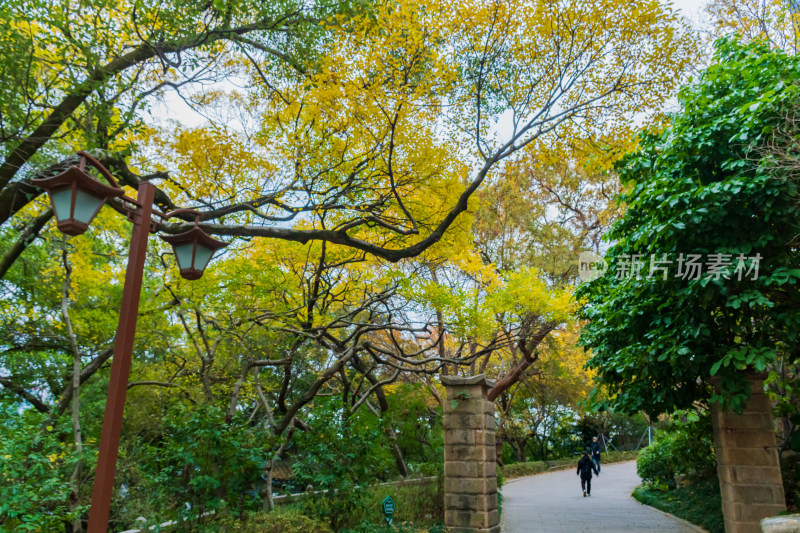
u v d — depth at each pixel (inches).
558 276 682.8
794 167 230.4
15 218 434.9
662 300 310.3
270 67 370.9
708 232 281.1
